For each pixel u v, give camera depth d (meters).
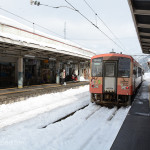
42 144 4.23
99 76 8.67
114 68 8.46
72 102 9.77
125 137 4.63
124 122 5.94
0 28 11.16
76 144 4.27
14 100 8.91
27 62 17.06
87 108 8.19
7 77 15.34
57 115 6.93
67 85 16.97
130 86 8.24
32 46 10.49
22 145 4.12
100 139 4.62
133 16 6.56
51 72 20.59
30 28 14.34
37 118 6.42
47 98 10.83
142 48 14.49
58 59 18.19
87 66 28.61
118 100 8.42
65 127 5.50
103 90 8.60
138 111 7.45
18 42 9.46
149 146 4.09
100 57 8.70
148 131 5.08
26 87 13.62
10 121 6.17
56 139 4.54
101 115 6.97
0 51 11.42
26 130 5.12
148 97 11.06
